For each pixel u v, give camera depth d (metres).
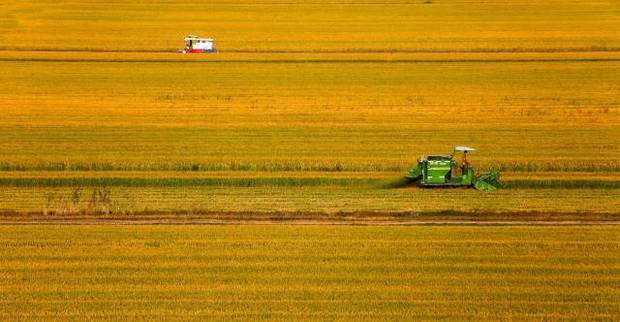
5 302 100.56
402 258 114.31
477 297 101.75
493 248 118.38
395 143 182.25
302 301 100.44
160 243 120.75
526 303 100.19
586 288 104.50
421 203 141.12
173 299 101.12
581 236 123.75
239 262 112.94
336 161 166.00
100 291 103.50
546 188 151.00
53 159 168.75
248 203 141.88
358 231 126.12
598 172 159.88
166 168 163.12
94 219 134.62
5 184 154.00
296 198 144.75
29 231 126.31
